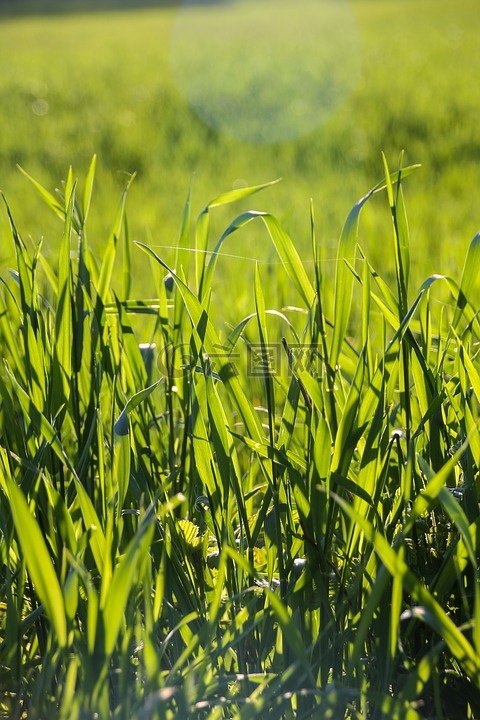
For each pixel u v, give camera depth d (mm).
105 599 1314
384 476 1553
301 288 1764
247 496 1817
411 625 1500
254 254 4930
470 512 1570
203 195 8242
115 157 11797
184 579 1591
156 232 6500
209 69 25516
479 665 1244
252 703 1231
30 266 1965
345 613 1537
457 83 17203
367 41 30953
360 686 1418
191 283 3896
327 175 9570
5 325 2014
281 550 1541
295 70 23844
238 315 3404
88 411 1896
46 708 1408
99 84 21922
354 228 1653
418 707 1547
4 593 1612
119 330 2133
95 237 6211
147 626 1279
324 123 14133
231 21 55188
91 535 1485
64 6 83688
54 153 12117
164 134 13828
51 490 1497
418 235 5664
